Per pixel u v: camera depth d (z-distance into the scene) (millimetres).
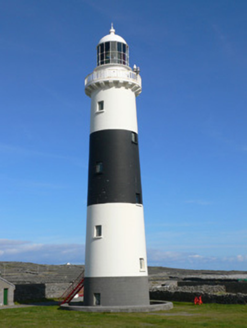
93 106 35969
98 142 34344
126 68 36875
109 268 31234
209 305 34375
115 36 37812
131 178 33594
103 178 33219
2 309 33188
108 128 34281
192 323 23672
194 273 70125
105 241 31859
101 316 27031
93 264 31922
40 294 45531
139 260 32156
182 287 43344
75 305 33281
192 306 34125
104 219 32312
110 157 33562
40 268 65812
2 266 65062
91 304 31250
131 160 34125
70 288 48531
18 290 42500
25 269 62781
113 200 32562
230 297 34969
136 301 30984
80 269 69000
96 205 32969
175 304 36656
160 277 62562
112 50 37125
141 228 33219
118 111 34750
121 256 31438
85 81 37000
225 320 24984
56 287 48344
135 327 22156
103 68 36625
